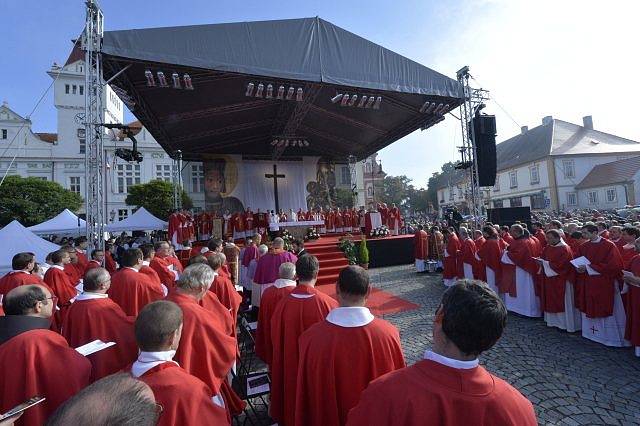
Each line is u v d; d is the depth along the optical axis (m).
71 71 44.81
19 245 8.80
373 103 11.51
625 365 4.91
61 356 2.29
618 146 38.38
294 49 9.28
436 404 1.22
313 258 3.48
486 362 5.17
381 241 15.30
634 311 5.14
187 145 18.36
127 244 15.77
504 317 1.30
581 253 6.11
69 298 6.00
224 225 17.77
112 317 3.09
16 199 27.53
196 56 8.27
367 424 1.33
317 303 3.25
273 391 3.33
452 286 1.44
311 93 11.81
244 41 8.77
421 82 10.79
